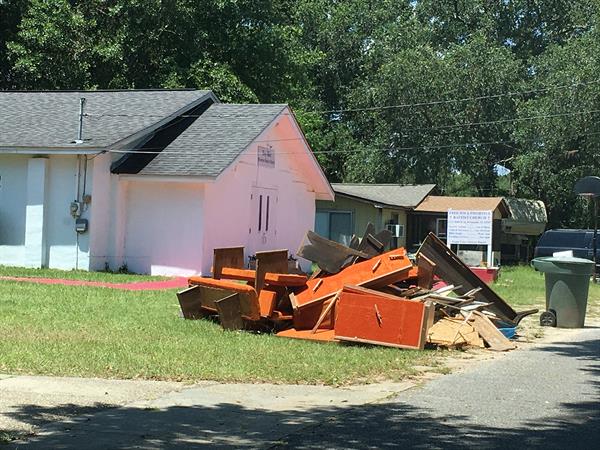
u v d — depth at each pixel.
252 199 23.17
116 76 33.47
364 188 38.41
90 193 20.62
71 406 7.28
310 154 25.17
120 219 21.16
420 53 43.03
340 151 46.91
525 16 48.78
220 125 22.81
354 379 9.01
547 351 11.71
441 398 8.10
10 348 9.70
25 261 21.11
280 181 24.81
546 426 6.98
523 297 20.20
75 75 31.58
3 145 20.64
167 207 21.06
